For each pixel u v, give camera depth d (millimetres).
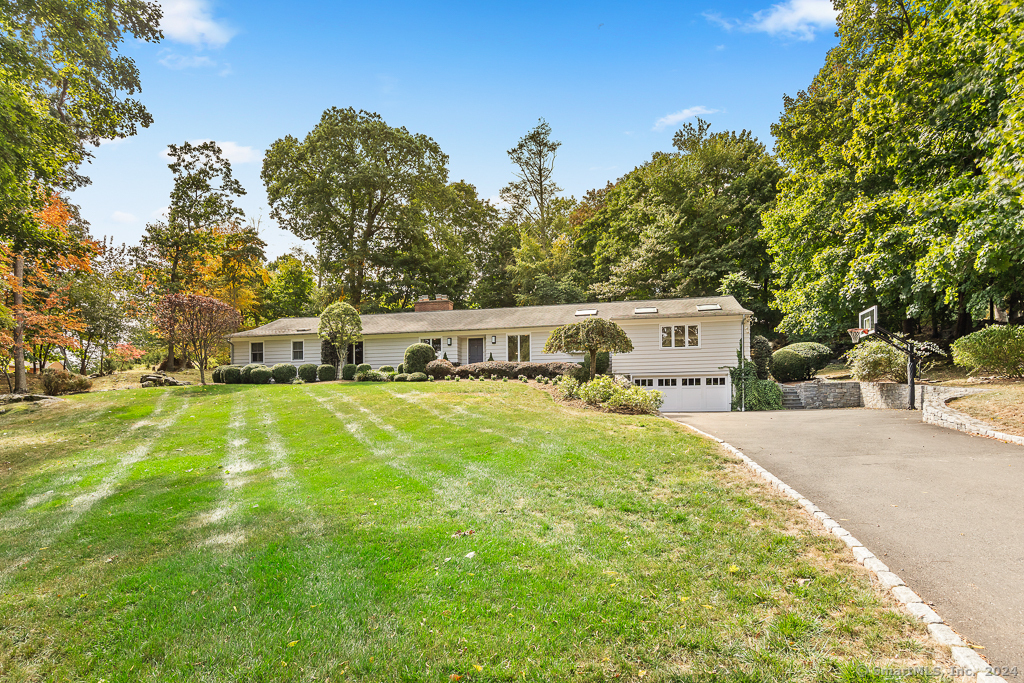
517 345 26125
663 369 24344
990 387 13570
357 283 41781
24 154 12672
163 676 3250
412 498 6750
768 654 3125
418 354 24031
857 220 19016
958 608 3605
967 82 14633
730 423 12984
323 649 3422
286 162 39250
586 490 6789
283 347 29672
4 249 16656
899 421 12203
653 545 4887
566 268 42719
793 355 26547
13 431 14227
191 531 6059
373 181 38750
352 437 11578
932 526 5078
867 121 18906
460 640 3418
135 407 17219
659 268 35969
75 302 25188
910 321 23938
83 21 13781
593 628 3492
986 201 12938
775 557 4480
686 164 36062
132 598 4352
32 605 4316
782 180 26047
